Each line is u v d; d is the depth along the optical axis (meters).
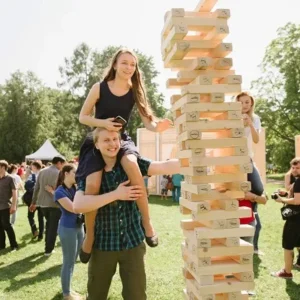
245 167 2.78
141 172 2.90
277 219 10.67
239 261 2.79
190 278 3.14
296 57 32.19
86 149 2.79
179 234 8.75
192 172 2.72
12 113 49.69
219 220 2.74
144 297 2.76
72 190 4.87
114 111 2.86
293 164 5.29
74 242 4.71
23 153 49.28
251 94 4.80
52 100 54.50
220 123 2.78
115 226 2.69
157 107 47.91
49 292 5.21
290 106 32.50
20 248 8.05
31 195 9.05
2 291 5.26
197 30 2.90
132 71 2.83
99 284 2.75
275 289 4.96
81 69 47.41
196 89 2.76
